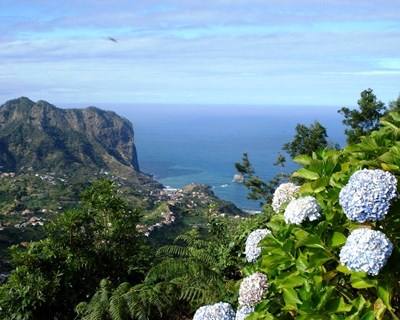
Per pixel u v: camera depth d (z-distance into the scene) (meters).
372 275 2.18
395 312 2.29
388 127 2.91
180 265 6.51
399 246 2.27
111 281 7.17
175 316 6.09
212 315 3.03
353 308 2.24
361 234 2.16
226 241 7.24
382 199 2.18
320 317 2.20
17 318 6.27
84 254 7.03
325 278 2.33
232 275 6.84
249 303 2.78
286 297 2.40
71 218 7.09
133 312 5.80
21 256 6.59
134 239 7.54
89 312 6.14
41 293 6.29
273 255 2.51
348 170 2.51
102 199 7.44
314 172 2.65
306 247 2.44
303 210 2.45
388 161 2.46
